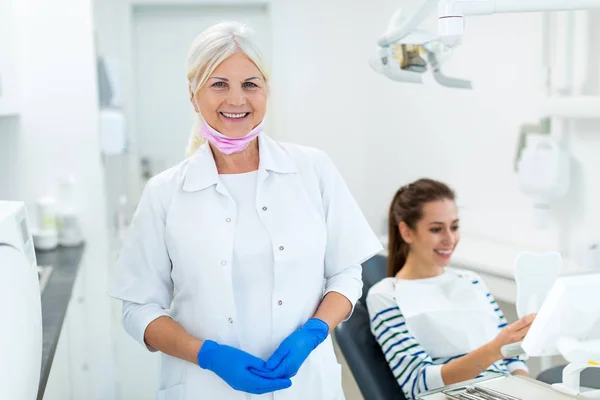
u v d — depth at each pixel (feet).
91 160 10.33
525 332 5.13
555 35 9.41
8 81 8.78
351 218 5.16
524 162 9.52
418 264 6.67
